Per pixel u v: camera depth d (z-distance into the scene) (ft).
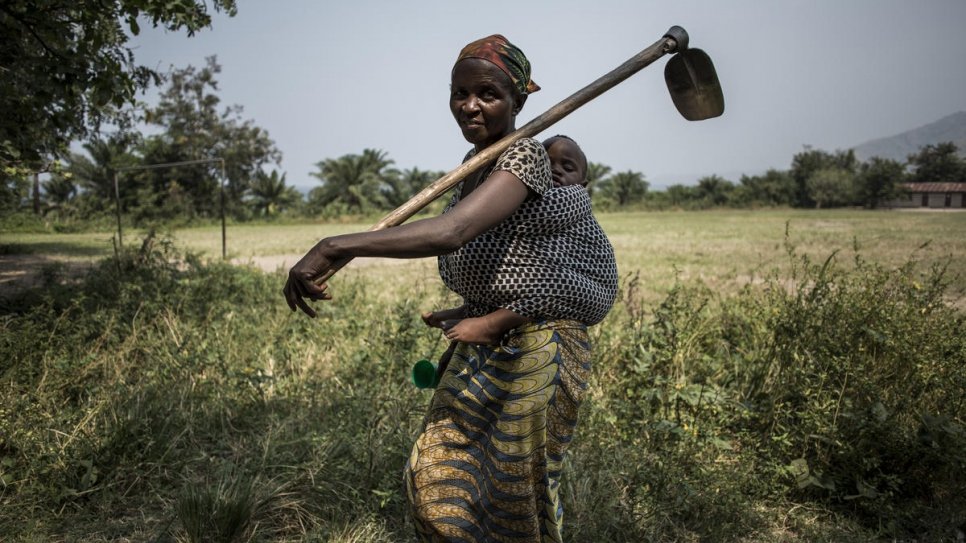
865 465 11.17
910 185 224.74
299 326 19.70
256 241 79.87
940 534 10.04
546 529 7.46
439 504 6.98
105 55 19.88
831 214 167.73
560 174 7.29
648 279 38.06
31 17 18.76
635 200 233.96
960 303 22.91
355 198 177.58
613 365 15.24
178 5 20.45
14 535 9.42
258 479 10.54
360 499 10.27
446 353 7.89
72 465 10.74
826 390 12.57
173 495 10.68
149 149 143.74
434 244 5.67
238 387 14.19
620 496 10.62
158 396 13.52
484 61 6.44
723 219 142.82
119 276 23.52
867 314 13.76
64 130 21.39
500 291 6.74
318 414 13.51
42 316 17.15
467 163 6.20
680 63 7.89
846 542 9.98
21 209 122.01
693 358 15.46
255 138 158.71
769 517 10.73
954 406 12.20
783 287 17.76
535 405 6.91
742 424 13.43
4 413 11.73
